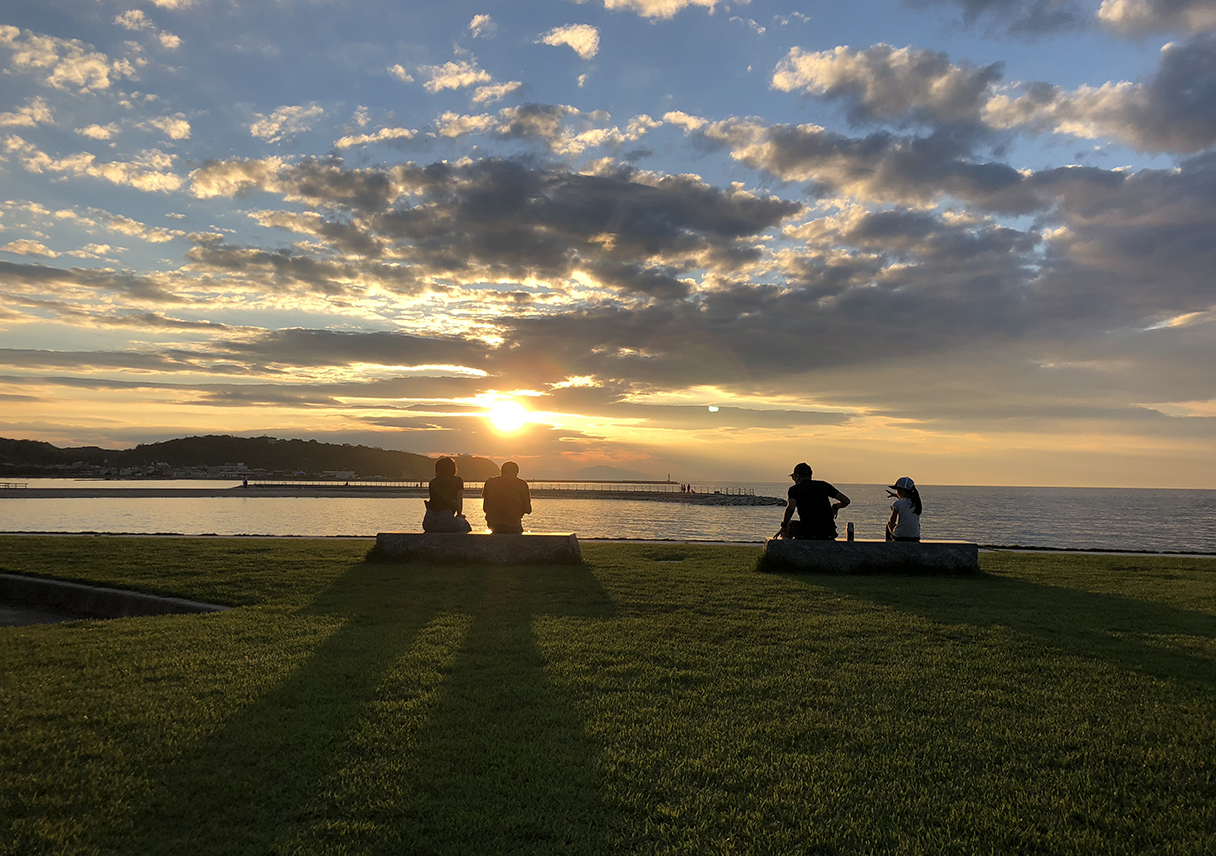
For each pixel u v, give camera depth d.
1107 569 12.18
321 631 7.05
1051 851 3.14
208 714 4.66
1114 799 3.63
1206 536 64.75
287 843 3.16
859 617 7.82
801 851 3.13
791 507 12.13
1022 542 54.56
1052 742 4.32
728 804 3.54
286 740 4.25
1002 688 5.35
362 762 3.98
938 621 7.64
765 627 7.32
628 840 3.21
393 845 3.14
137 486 152.62
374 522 56.44
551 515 86.94
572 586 9.79
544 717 4.66
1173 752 4.17
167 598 9.05
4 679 5.41
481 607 8.33
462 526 12.71
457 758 4.04
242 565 11.54
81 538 16.28
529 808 3.49
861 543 11.43
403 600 8.73
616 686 5.32
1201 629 7.33
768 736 4.39
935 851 3.13
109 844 3.16
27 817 3.37
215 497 111.38
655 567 11.76
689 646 6.51
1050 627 7.38
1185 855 3.10
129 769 3.87
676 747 4.21
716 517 85.94
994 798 3.62
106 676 5.48
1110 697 5.13
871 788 3.73
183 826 3.32
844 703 4.99
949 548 11.28
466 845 3.16
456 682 5.37
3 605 10.13
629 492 147.75
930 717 4.72
